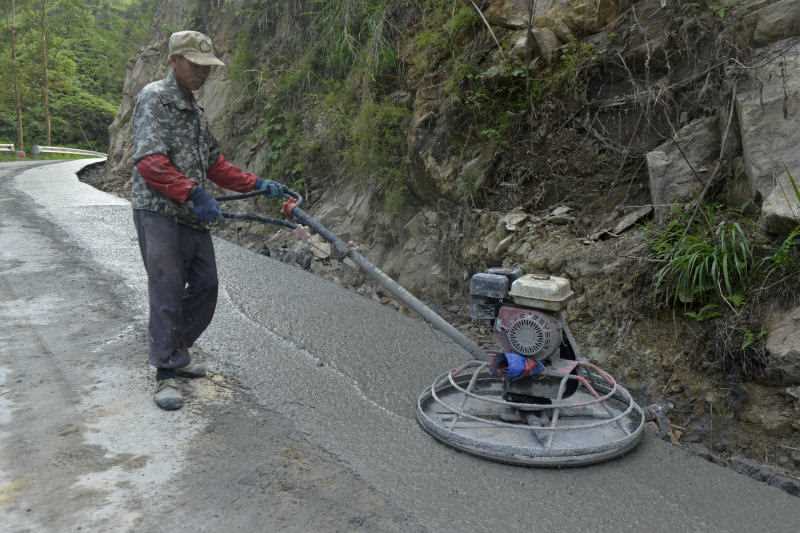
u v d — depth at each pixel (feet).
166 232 10.77
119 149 60.85
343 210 26.30
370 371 13.26
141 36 124.47
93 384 11.66
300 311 17.22
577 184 17.98
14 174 53.42
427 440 10.32
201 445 9.66
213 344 14.28
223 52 42.57
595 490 9.07
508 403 10.11
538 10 19.34
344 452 9.77
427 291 20.26
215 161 11.68
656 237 14.87
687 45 16.42
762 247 13.03
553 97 18.72
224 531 7.59
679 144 15.70
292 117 31.71
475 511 8.39
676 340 13.53
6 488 8.30
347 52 28.94
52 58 146.51
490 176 19.56
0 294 17.29
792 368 11.57
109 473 8.74
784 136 13.66
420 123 21.54
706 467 9.89
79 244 23.86
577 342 14.74
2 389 11.34
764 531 8.27
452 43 21.30
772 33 14.87
